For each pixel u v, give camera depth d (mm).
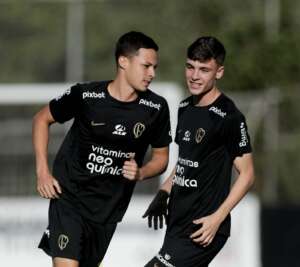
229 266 47406
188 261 24719
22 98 51438
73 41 66625
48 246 25719
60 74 76062
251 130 65688
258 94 68688
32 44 77125
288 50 74812
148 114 24766
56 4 78250
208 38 24266
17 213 47375
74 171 24953
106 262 46594
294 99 69875
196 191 24469
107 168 24891
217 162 24375
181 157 24734
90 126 24625
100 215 25156
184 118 24828
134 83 24391
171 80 74000
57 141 48469
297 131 68312
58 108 24953
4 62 76812
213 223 23828
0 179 49344
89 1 76875
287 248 48906
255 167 65562
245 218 47688
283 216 49062
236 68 74438
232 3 79875
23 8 78438
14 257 47094
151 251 46562
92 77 73125
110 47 76250
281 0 76875
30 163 49656
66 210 25078
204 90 24203
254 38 76312
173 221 24844
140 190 47406
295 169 66500
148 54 24391
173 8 79875
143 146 25172
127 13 79188
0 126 50656
